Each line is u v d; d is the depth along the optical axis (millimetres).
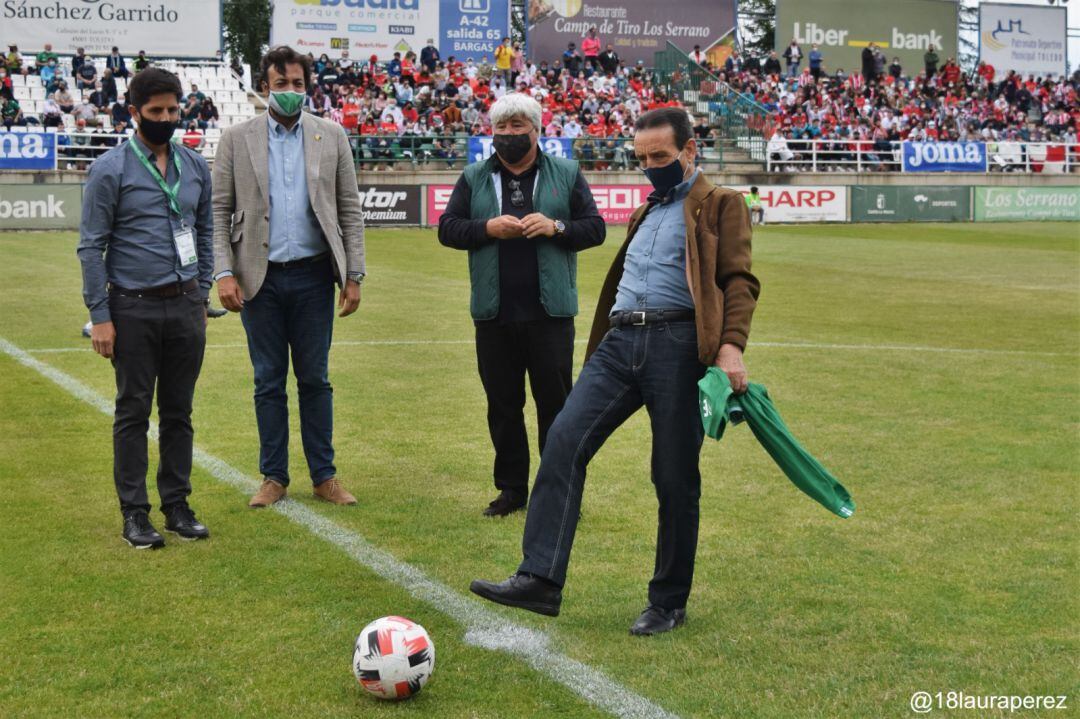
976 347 11609
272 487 5984
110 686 3762
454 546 5270
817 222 32906
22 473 6410
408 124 31453
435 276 17812
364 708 3613
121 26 32938
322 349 6008
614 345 4324
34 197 24203
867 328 12930
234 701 3658
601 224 5852
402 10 37219
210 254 5555
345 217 6074
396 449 7184
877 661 3982
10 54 30875
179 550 5160
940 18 43844
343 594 4617
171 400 5406
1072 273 19406
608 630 4273
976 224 32906
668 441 4199
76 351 10656
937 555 5129
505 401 5840
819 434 7578
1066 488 6277
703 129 35375
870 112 39000
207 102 29656
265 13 51594
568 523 4109
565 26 39969
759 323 13258
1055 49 46844
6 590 4609
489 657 4020
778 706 3631
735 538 5379
